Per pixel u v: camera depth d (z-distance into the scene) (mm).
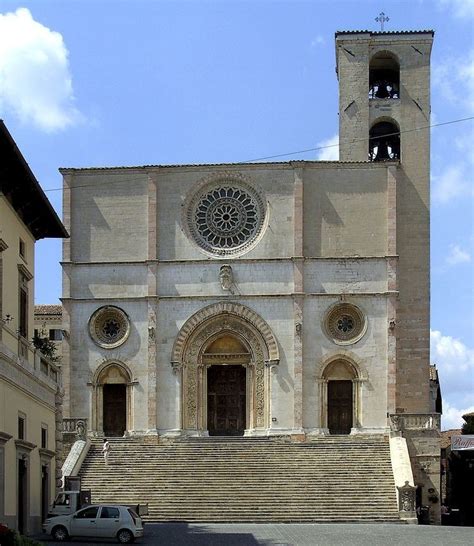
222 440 67438
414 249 74688
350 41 78125
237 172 74188
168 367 72438
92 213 74438
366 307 71938
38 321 99688
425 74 77188
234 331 72875
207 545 41594
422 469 65312
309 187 73562
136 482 61438
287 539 44000
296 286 72000
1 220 41156
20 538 28344
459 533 47938
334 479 60719
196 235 74188
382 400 71000
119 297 73125
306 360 71625
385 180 73438
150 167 74188
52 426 51594
